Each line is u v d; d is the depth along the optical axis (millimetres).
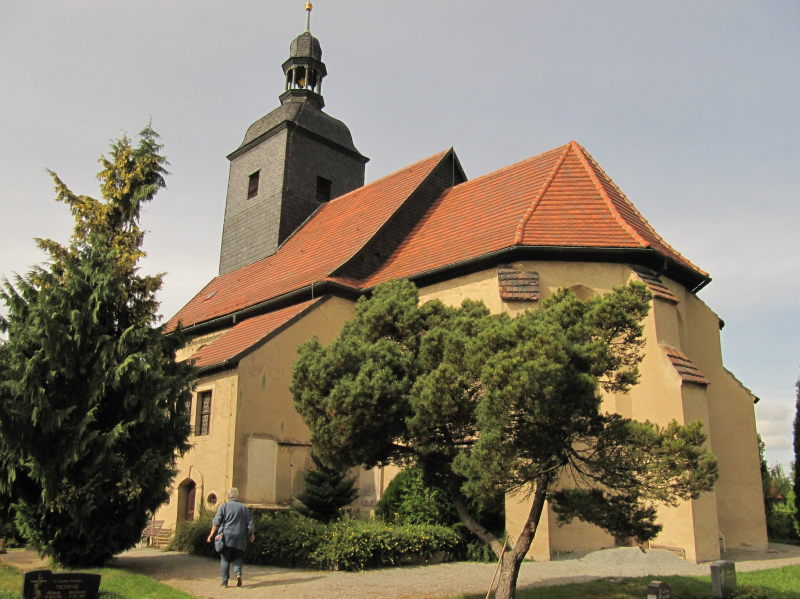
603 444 8281
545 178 18812
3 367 11344
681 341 17078
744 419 16625
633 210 18484
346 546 11898
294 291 19766
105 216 18469
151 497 11648
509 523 13414
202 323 23609
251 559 12820
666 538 13516
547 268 15648
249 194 28281
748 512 16141
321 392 9992
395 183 24031
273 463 16875
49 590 8289
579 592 9867
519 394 7480
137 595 9289
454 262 16766
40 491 11297
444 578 11086
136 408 11602
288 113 27609
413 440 9656
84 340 11609
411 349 10625
